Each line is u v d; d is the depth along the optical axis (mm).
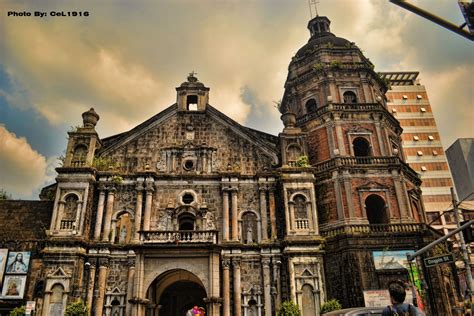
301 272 26594
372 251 26734
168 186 29938
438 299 25688
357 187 29328
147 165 30703
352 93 34062
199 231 25984
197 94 34094
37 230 28812
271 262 27609
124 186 29750
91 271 26547
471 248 38562
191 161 31266
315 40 38344
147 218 28406
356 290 25531
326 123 32188
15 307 25906
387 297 25250
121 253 27469
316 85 34562
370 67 35062
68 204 28078
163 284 28391
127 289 26172
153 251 25422
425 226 27812
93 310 25656
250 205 29797
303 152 30953
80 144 30328
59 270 25828
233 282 26906
